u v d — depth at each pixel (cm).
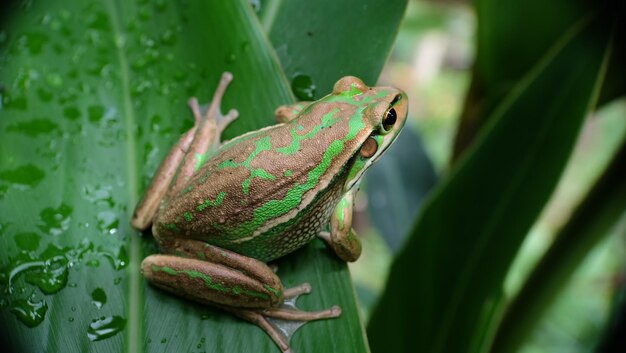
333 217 32
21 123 32
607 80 34
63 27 33
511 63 35
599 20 31
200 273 31
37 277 31
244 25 32
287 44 32
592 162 68
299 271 32
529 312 35
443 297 33
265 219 31
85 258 32
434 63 67
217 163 31
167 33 33
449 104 71
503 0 33
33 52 33
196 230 31
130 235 32
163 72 33
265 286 31
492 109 36
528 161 32
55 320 31
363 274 61
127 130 33
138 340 31
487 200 33
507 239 33
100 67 33
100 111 33
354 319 31
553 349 54
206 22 32
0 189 32
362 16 32
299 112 32
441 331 34
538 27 34
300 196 31
